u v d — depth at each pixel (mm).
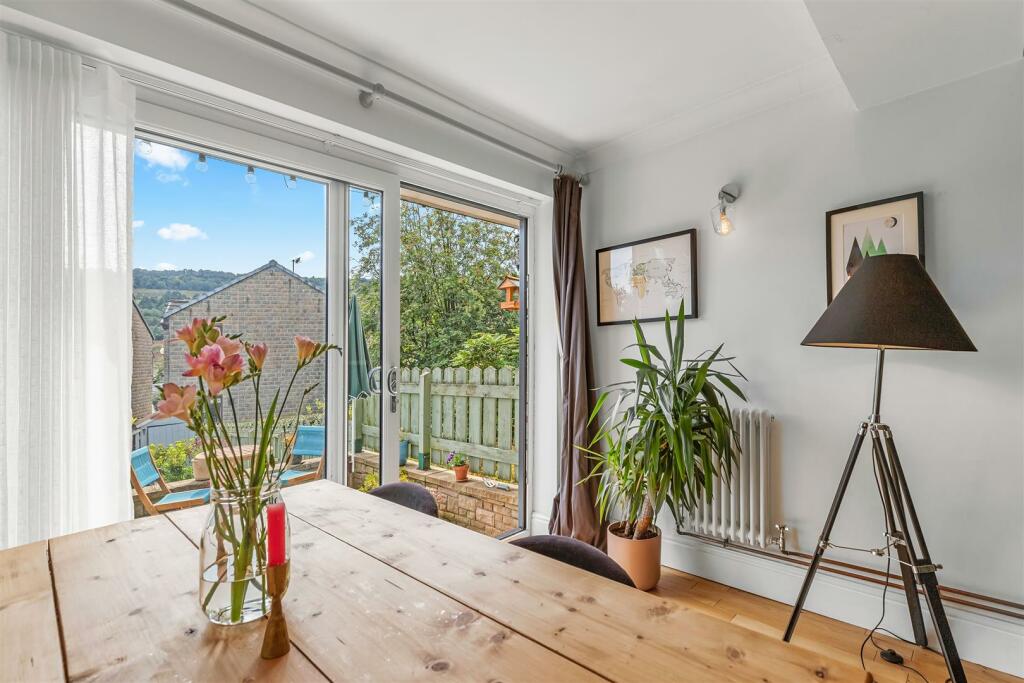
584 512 2963
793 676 721
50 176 1515
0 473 1418
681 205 2791
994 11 1529
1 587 998
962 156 1947
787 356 2389
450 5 1786
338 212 2406
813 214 2324
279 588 776
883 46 1727
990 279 1889
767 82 2344
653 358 2895
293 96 2043
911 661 1893
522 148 2982
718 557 2592
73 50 1616
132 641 811
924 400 2027
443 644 801
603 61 2156
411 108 2328
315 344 906
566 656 770
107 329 1623
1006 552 1855
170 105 1884
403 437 2738
